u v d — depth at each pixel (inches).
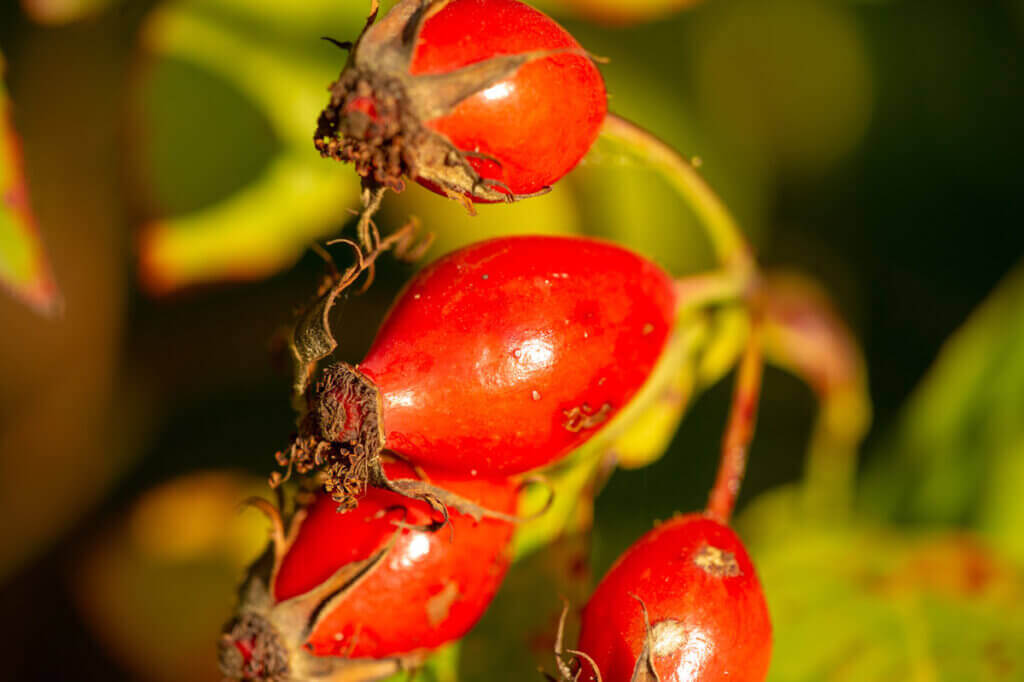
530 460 6.0
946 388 7.3
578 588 6.7
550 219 7.6
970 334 7.3
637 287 6.1
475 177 5.8
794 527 7.4
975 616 6.9
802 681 6.9
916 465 7.3
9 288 6.5
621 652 5.9
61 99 7.7
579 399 6.0
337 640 6.1
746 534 7.4
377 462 5.9
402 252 6.1
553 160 5.9
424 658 6.2
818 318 7.6
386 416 5.9
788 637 7.0
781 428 7.7
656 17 7.7
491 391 5.9
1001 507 7.2
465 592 6.1
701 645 5.9
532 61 5.8
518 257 6.0
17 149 6.5
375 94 5.8
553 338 5.9
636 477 7.5
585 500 6.8
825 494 7.5
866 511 7.4
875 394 7.7
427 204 7.7
